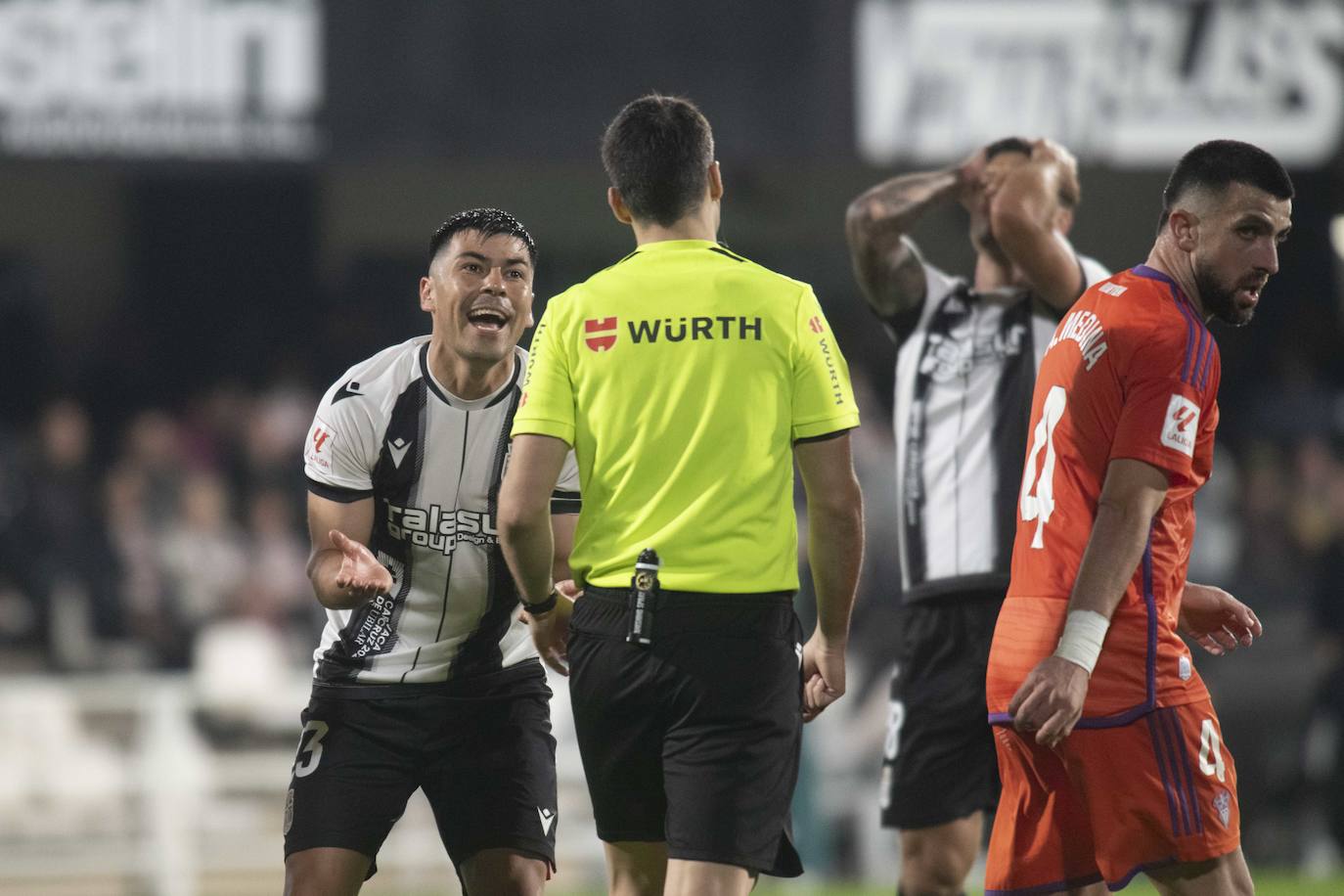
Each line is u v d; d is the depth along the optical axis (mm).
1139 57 38750
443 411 15266
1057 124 38688
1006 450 17828
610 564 13656
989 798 17891
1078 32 38688
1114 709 13617
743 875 13320
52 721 34594
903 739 18234
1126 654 13656
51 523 41062
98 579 40906
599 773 14031
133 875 34281
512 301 14914
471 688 15648
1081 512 13820
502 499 13742
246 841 34969
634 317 13672
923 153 38625
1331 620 37906
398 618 15539
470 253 14906
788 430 13719
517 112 38375
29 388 47938
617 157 14031
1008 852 14516
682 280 13719
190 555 41625
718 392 13531
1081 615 13320
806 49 38531
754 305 13648
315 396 47281
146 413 46156
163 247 50750
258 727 35875
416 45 38312
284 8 38156
